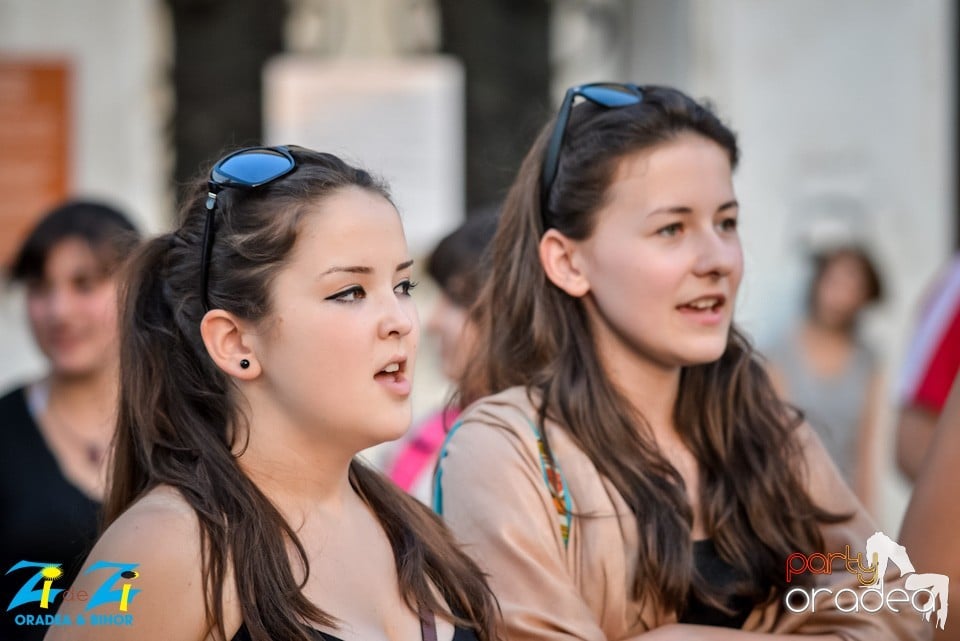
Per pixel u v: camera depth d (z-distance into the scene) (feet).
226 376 20.07
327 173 19.94
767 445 25.50
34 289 32.86
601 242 24.31
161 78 65.05
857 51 63.16
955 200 63.00
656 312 23.84
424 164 66.49
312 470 19.90
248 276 19.35
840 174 63.26
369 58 66.85
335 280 19.22
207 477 19.31
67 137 61.26
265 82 66.13
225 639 18.47
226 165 19.89
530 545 22.91
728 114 63.00
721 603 23.84
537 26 67.77
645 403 25.25
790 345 54.49
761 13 63.41
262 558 18.71
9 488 31.96
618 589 23.26
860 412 53.98
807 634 24.25
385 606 20.02
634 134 24.14
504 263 26.40
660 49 66.13
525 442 23.95
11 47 60.75
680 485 24.34
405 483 33.30
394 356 19.49
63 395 32.83
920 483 23.36
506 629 22.13
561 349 25.03
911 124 63.00
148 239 21.24
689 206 23.84
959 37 62.85
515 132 67.26
